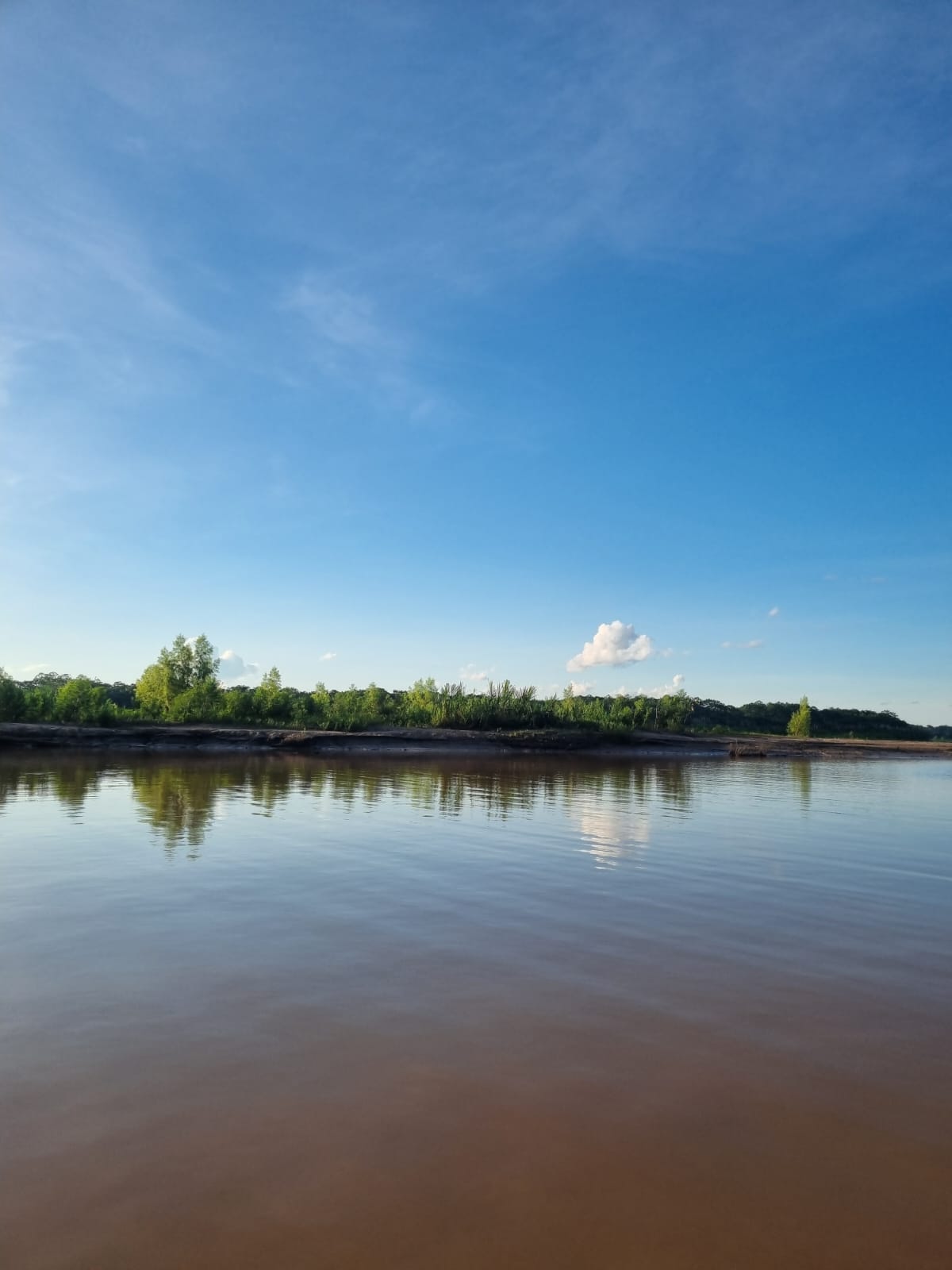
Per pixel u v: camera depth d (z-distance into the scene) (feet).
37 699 207.00
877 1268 13.56
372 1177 15.78
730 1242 14.12
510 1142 17.17
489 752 207.41
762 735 419.54
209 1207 14.71
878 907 39.11
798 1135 17.79
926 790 128.88
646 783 115.75
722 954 31.01
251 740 192.65
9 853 47.93
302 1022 23.48
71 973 27.12
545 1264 13.44
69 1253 13.42
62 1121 17.58
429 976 27.73
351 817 68.18
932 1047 22.71
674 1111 18.71
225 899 37.63
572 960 29.94
